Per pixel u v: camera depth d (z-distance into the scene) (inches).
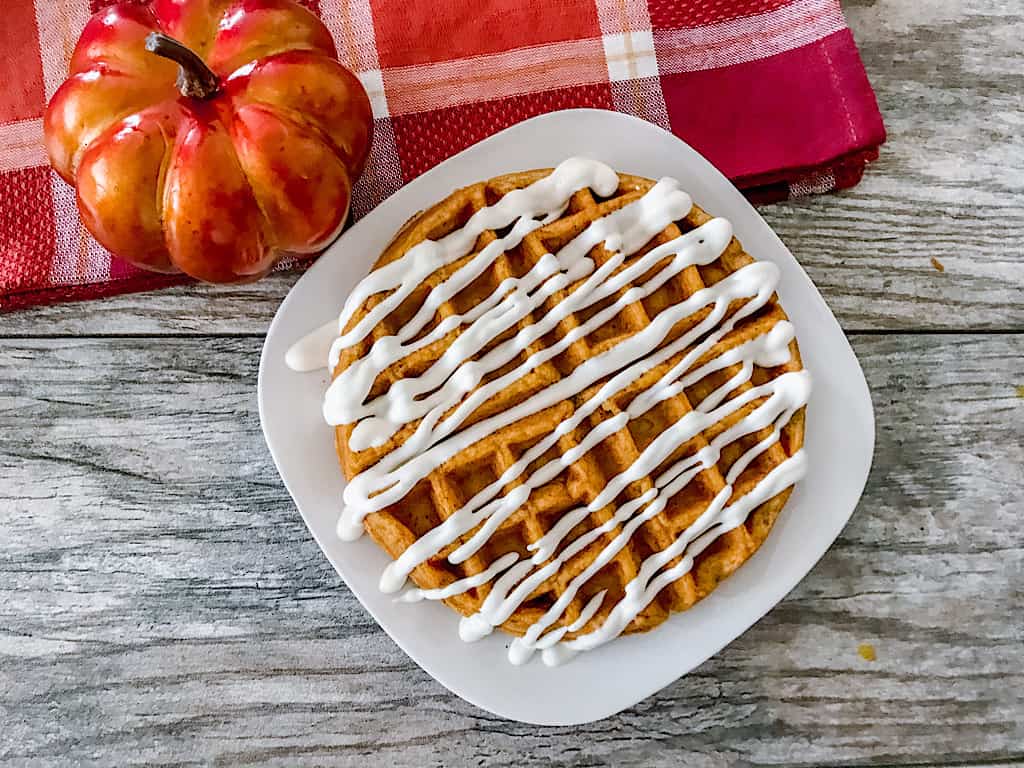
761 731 15.3
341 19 14.9
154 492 14.9
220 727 14.9
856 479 14.5
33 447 14.8
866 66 15.8
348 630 15.0
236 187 12.1
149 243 12.6
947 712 15.5
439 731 15.0
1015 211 15.8
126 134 11.9
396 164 15.0
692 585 13.4
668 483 13.4
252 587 14.9
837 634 15.5
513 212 13.3
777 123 15.1
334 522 13.5
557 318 13.1
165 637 14.9
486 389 12.9
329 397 12.8
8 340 14.9
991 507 15.7
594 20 15.2
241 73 12.2
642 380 13.2
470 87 15.1
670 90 15.2
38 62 14.7
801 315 14.5
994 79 15.9
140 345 15.0
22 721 14.7
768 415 13.5
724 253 13.8
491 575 13.1
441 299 13.1
